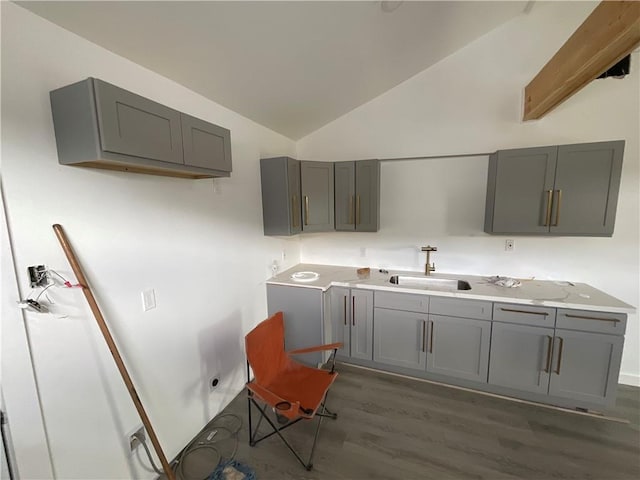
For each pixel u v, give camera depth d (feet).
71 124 3.77
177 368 6.07
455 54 8.61
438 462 5.83
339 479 5.51
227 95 6.81
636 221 7.52
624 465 5.71
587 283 8.16
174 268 5.93
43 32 3.77
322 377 6.73
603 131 7.53
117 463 4.87
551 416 7.06
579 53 5.19
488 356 7.71
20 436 3.68
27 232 3.68
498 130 8.45
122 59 4.81
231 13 4.51
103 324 4.33
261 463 5.87
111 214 4.70
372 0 5.11
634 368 7.98
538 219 7.47
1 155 3.44
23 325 3.66
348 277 9.56
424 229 9.73
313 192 9.39
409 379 8.68
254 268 8.66
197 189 6.47
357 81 8.16
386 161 9.89
